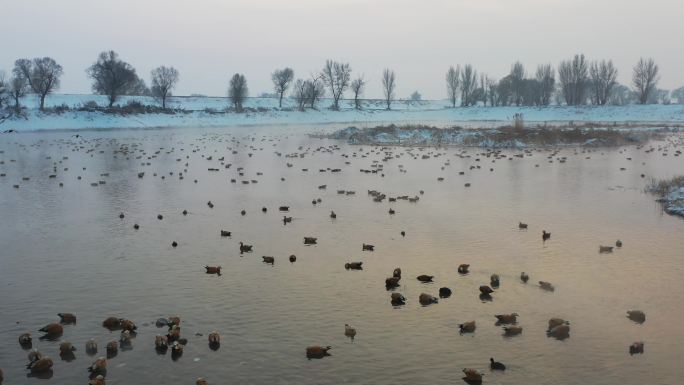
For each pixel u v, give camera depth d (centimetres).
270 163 4950
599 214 2792
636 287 1778
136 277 1894
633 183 3747
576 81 15475
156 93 13862
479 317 1561
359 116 15362
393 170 4434
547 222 2619
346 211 2875
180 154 5750
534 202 3103
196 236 2409
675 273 1898
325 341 1427
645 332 1472
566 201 3130
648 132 7944
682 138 7388
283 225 2586
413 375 1267
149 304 1666
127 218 2758
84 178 4106
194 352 1376
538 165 4706
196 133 9319
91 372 1286
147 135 8725
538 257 2080
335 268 1966
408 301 1670
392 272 1922
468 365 1309
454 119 15125
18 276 1923
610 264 1997
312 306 1638
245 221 2672
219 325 1520
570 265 1988
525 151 5906
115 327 1520
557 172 4291
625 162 4919
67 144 6988
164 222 2667
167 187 3669
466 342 1418
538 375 1266
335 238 2352
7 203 3167
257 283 1825
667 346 1398
